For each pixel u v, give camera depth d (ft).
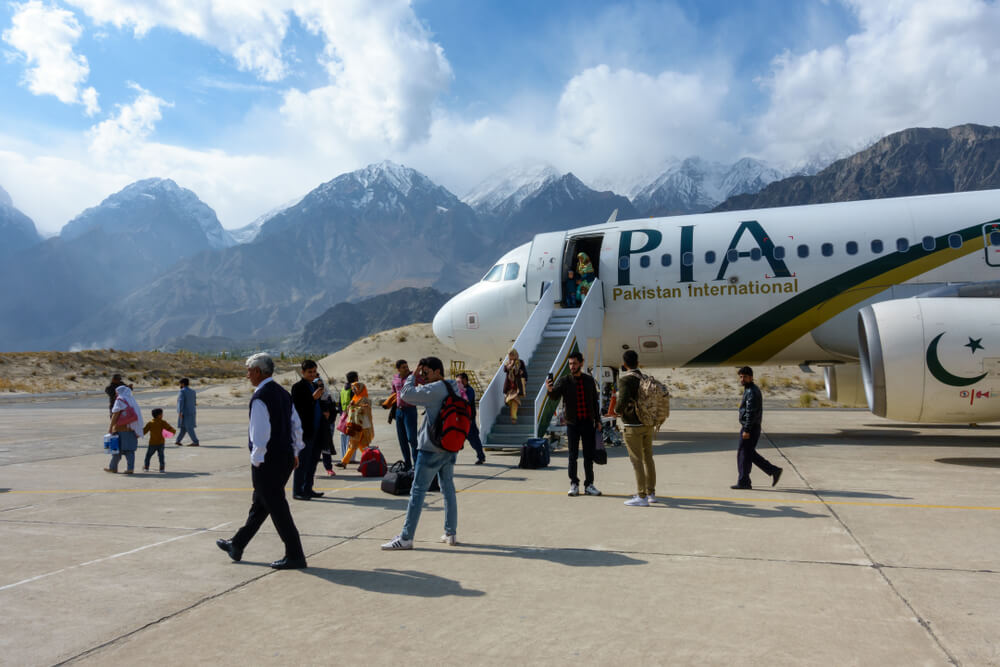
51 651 14.66
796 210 57.62
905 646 14.35
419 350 209.87
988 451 47.65
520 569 20.40
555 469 41.93
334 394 120.98
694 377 159.22
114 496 34.12
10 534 25.77
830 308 54.60
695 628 15.51
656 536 24.25
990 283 49.06
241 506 31.32
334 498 33.01
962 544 22.56
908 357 43.88
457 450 22.61
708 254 57.11
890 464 41.47
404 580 19.45
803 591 17.99
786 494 32.07
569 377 32.55
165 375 228.02
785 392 137.69
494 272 66.49
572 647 14.53
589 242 66.23
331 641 15.06
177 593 18.52
